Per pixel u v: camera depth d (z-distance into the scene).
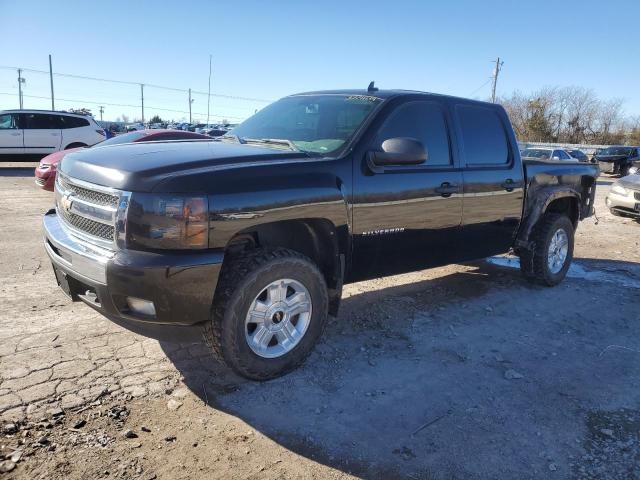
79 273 3.21
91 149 3.90
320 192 3.56
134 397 3.31
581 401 3.58
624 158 29.44
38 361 3.67
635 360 4.27
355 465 2.82
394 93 4.44
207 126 44.22
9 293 4.96
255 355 3.43
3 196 11.06
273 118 4.75
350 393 3.52
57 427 2.95
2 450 2.73
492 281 6.22
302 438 3.02
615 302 5.69
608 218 12.06
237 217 3.17
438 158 4.57
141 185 3.02
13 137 17.09
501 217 5.22
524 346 4.43
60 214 3.83
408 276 6.28
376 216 4.00
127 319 3.12
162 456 2.79
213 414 3.19
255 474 2.70
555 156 22.58
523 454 2.97
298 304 3.62
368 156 3.93
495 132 5.21
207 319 3.22
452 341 4.43
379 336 4.44
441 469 2.82
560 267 6.09
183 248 3.03
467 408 3.41
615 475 2.83
